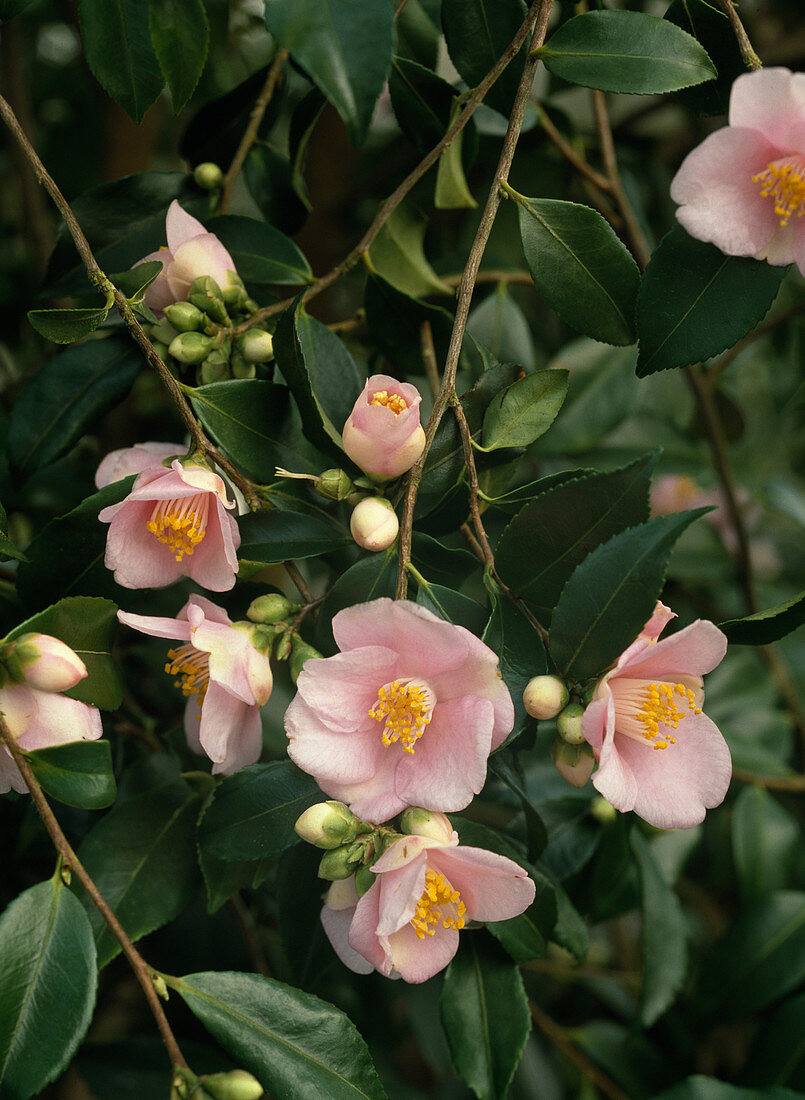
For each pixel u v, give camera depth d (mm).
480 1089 693
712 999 898
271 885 804
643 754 659
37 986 634
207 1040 824
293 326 671
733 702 1062
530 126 861
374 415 659
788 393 1328
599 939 1326
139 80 737
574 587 652
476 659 636
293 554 688
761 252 688
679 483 1186
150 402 1144
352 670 641
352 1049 654
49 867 833
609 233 704
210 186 796
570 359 967
